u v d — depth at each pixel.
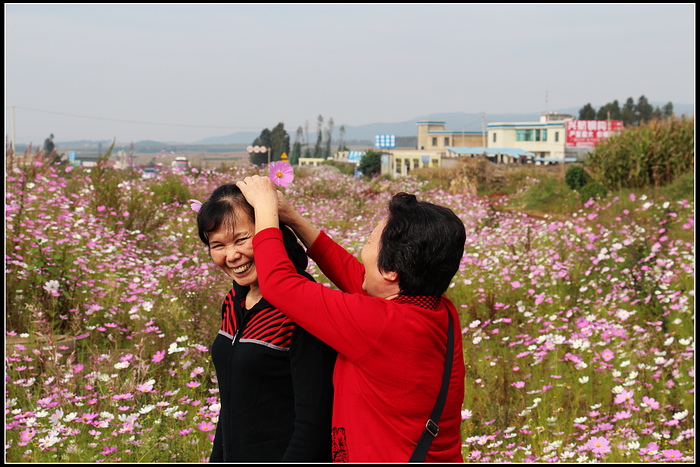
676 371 3.92
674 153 15.82
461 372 1.67
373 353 1.50
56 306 4.53
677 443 3.25
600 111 105.50
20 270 4.58
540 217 15.48
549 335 4.54
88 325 4.44
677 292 5.22
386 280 1.63
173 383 3.65
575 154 55.47
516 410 3.72
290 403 1.67
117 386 3.35
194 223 7.94
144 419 3.17
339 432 1.57
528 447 3.36
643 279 5.96
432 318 1.57
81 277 4.96
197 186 10.74
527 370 4.33
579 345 4.14
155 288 4.97
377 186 17.45
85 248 5.55
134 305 4.58
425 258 1.57
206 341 4.03
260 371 1.64
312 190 14.44
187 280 4.71
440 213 1.61
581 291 6.15
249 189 1.76
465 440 3.40
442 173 25.52
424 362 1.53
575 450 3.26
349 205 13.64
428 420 1.53
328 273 2.09
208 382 3.81
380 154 75.50
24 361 3.68
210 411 3.14
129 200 8.17
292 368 1.61
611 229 8.37
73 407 3.16
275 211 1.71
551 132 64.94
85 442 2.85
